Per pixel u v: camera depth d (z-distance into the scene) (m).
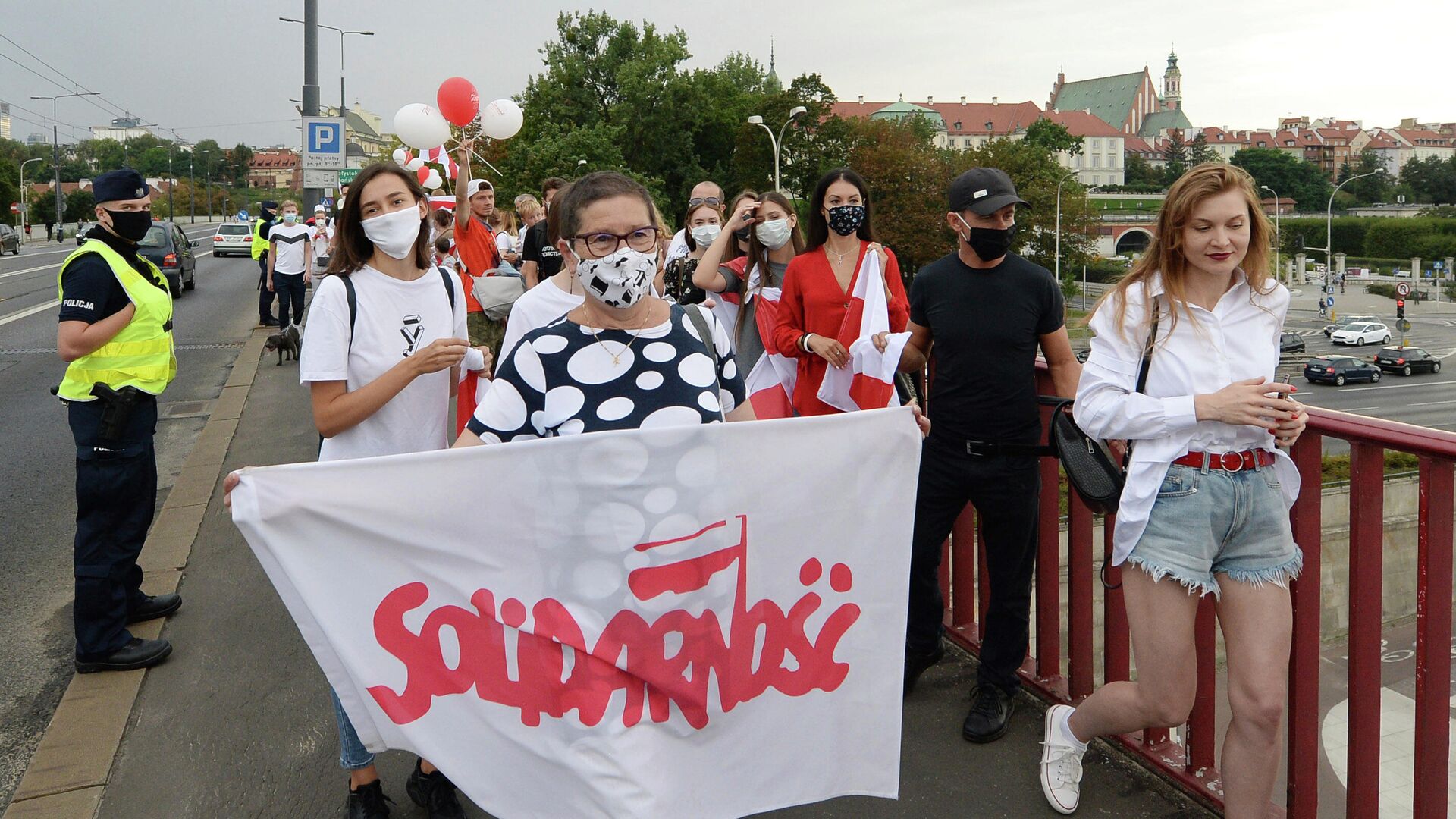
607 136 63.62
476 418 2.17
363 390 2.63
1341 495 10.09
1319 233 129.38
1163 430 2.30
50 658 4.09
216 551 5.03
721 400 2.35
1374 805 2.45
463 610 2.17
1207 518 2.31
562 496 2.14
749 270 4.34
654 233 2.11
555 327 2.18
